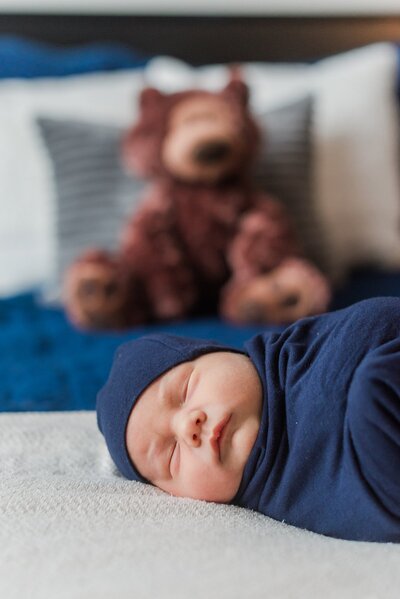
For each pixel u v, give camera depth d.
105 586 0.58
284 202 1.71
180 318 1.59
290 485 0.76
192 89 1.68
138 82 1.85
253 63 2.20
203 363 0.90
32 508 0.72
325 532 0.75
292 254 1.58
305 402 0.76
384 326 0.76
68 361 1.32
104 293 1.50
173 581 0.59
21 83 1.86
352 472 0.70
